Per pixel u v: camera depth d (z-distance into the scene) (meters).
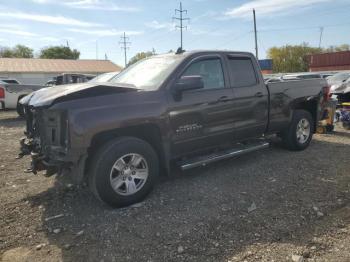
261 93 5.68
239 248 3.29
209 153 5.22
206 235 3.53
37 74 46.91
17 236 3.62
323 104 7.16
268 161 6.01
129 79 5.03
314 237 3.47
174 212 4.05
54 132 3.99
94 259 3.18
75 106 3.81
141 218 3.91
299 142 6.65
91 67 52.66
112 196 4.03
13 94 13.12
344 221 3.81
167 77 4.57
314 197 4.45
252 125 5.59
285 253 3.20
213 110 4.95
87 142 3.78
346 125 9.45
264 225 3.72
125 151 4.07
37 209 4.23
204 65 5.00
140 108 4.16
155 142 4.53
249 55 5.68
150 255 3.21
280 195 4.52
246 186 4.84
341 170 5.54
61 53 79.94
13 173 5.69
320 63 44.44
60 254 3.27
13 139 8.77
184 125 4.63
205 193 4.60
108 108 3.95
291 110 6.34
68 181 4.77
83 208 4.23
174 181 5.06
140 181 4.29
